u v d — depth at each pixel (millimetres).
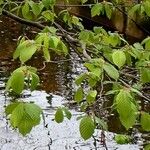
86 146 3799
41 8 2084
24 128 1243
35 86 1368
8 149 3689
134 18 7340
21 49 1438
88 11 7957
